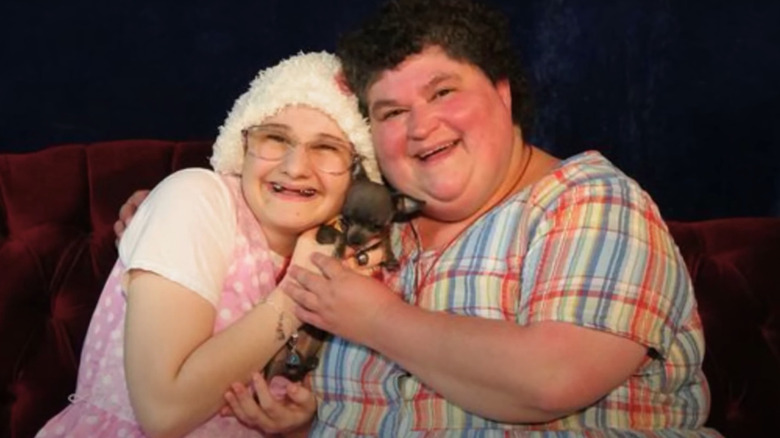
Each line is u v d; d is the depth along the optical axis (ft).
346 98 6.31
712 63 8.91
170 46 9.06
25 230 7.75
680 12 8.89
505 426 5.84
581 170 5.96
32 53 8.91
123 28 8.99
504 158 6.10
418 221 6.54
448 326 5.63
